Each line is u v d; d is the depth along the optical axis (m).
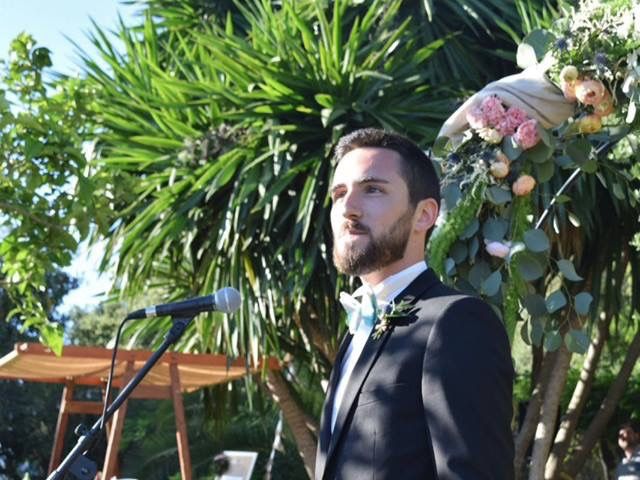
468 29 9.68
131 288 9.28
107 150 9.34
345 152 2.85
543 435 8.95
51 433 20.95
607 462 11.45
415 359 2.54
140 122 9.35
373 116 8.66
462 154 4.23
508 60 9.66
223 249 9.00
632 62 4.05
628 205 8.88
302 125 8.77
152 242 8.94
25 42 5.23
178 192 8.86
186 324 3.34
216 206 9.13
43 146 4.83
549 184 7.96
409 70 8.95
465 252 4.19
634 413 11.22
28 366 8.65
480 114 4.13
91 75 9.44
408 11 9.62
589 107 4.18
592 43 4.12
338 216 2.79
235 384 11.11
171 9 11.07
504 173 4.12
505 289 4.20
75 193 5.06
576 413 9.63
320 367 9.80
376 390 2.55
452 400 2.41
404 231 2.76
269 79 8.62
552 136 4.22
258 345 8.83
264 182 8.55
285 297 9.04
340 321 8.79
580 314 4.24
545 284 8.33
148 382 9.84
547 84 4.19
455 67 9.42
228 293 3.34
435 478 2.45
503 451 2.41
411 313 2.65
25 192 4.92
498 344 2.54
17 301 5.54
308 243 8.78
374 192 2.77
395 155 2.80
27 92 5.24
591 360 9.55
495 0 9.30
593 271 9.07
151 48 10.20
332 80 8.67
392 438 2.49
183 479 8.21
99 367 8.86
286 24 9.31
